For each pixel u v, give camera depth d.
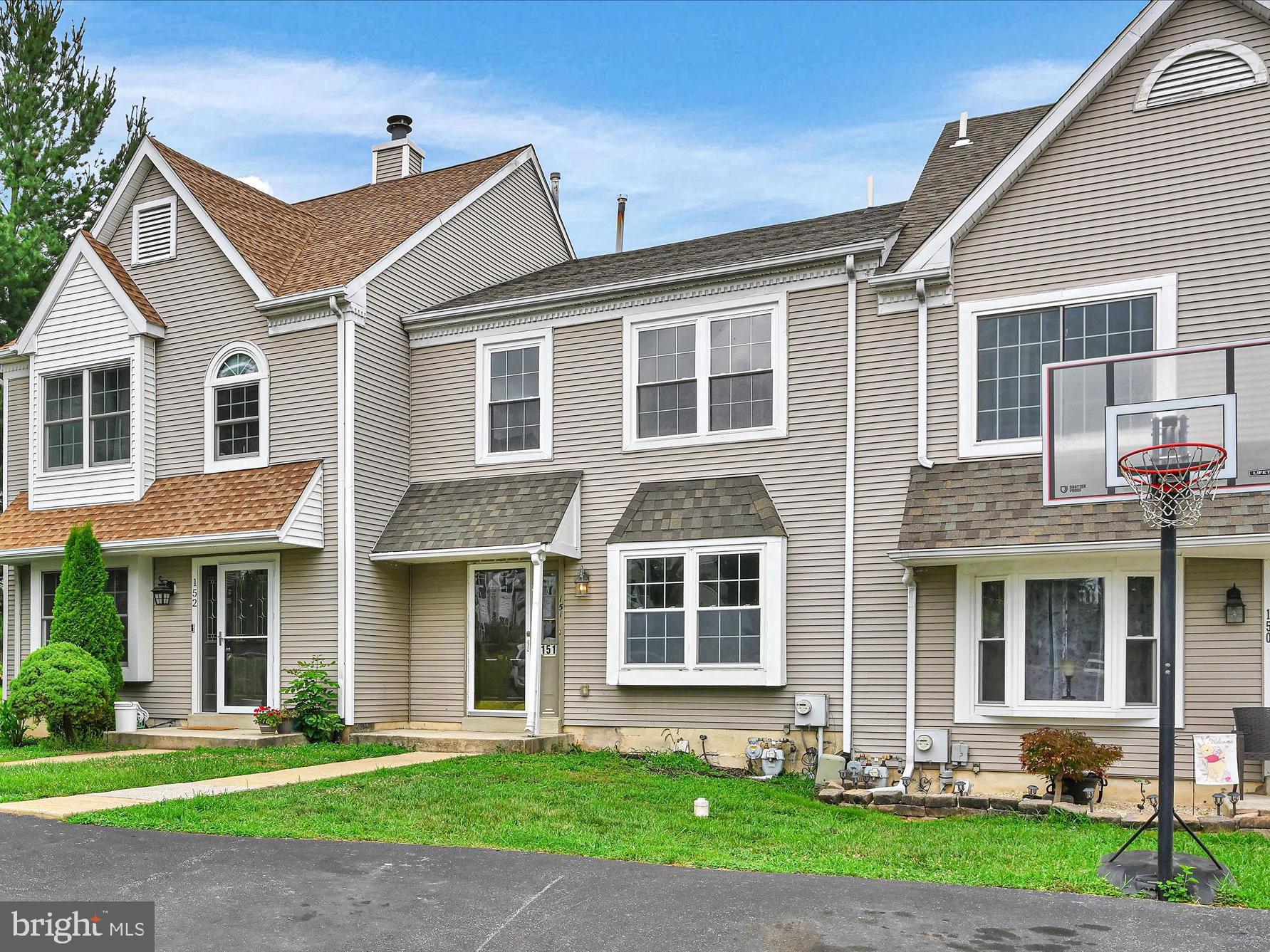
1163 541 7.91
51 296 17.52
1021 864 8.08
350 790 10.39
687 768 12.95
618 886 7.19
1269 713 10.23
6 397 18.59
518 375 15.63
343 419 15.15
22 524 17.14
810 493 13.41
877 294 13.22
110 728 15.27
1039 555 11.23
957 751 11.92
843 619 12.98
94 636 15.23
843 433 13.29
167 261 16.88
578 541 14.73
